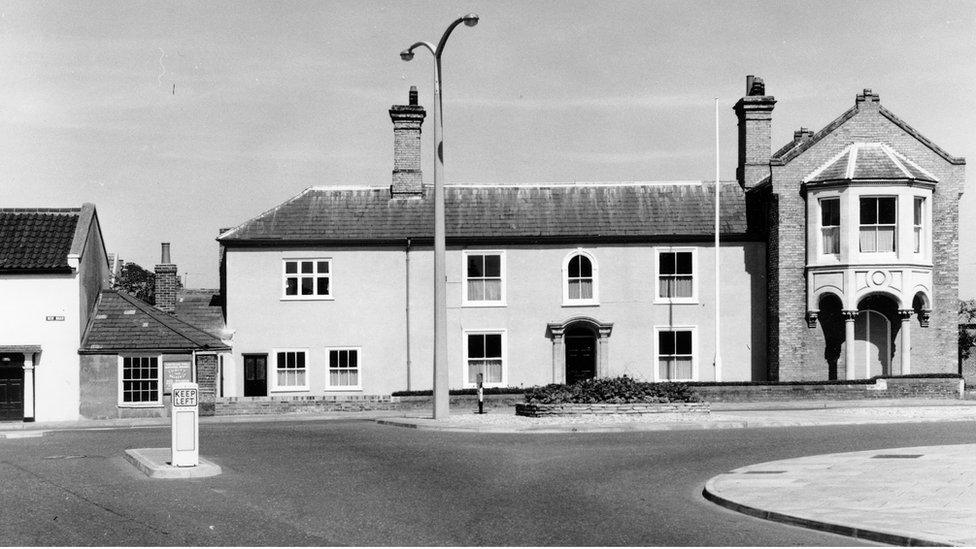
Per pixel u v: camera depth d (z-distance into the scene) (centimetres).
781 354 3825
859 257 3688
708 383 3503
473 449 2016
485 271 4116
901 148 3822
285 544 1098
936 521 1176
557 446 2061
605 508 1348
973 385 4894
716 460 1842
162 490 1491
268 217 4181
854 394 3497
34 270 3781
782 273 3838
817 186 3772
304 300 4097
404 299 4106
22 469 1781
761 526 1216
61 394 3784
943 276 3772
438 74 2673
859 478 1524
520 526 1212
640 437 2227
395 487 1523
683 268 4109
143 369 3853
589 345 4131
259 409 3584
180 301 4353
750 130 4288
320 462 1828
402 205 4219
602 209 4203
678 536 1152
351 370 4097
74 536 1151
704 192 4272
